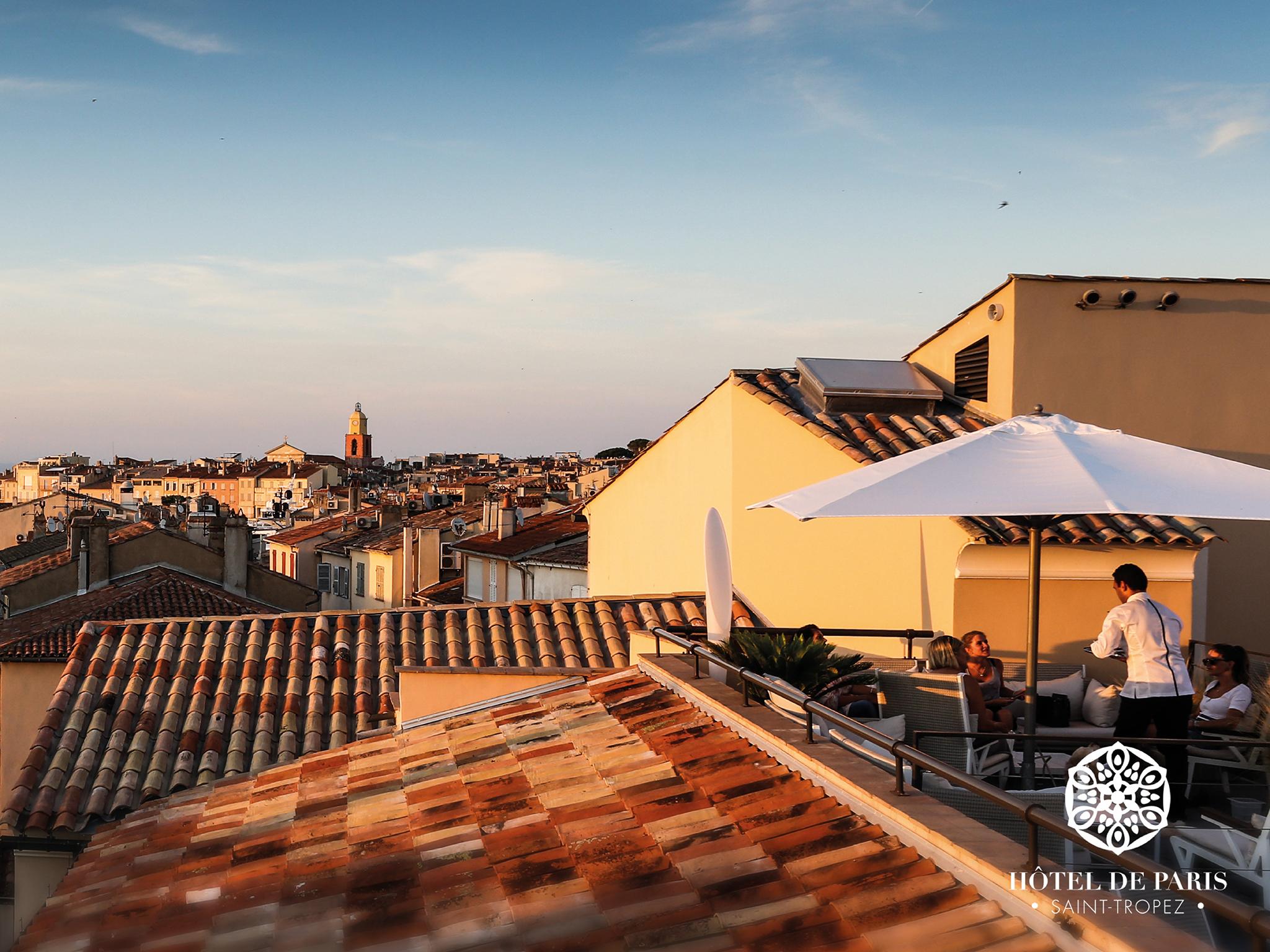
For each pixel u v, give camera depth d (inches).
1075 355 525.0
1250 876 205.9
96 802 497.0
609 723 351.9
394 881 249.1
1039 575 297.1
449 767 340.5
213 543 1803.6
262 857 289.1
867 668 358.0
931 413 566.9
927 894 186.1
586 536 1505.9
